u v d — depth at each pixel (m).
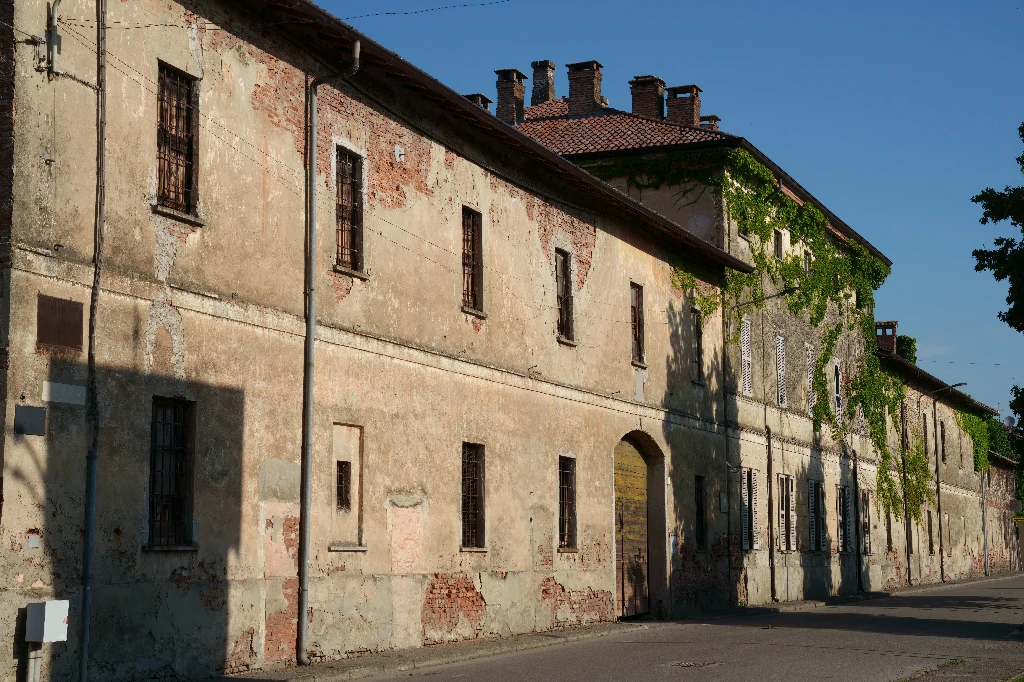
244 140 16.53
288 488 16.91
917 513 54.41
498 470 22.31
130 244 14.43
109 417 13.92
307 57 17.98
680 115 39.16
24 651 12.62
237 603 15.75
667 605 28.62
